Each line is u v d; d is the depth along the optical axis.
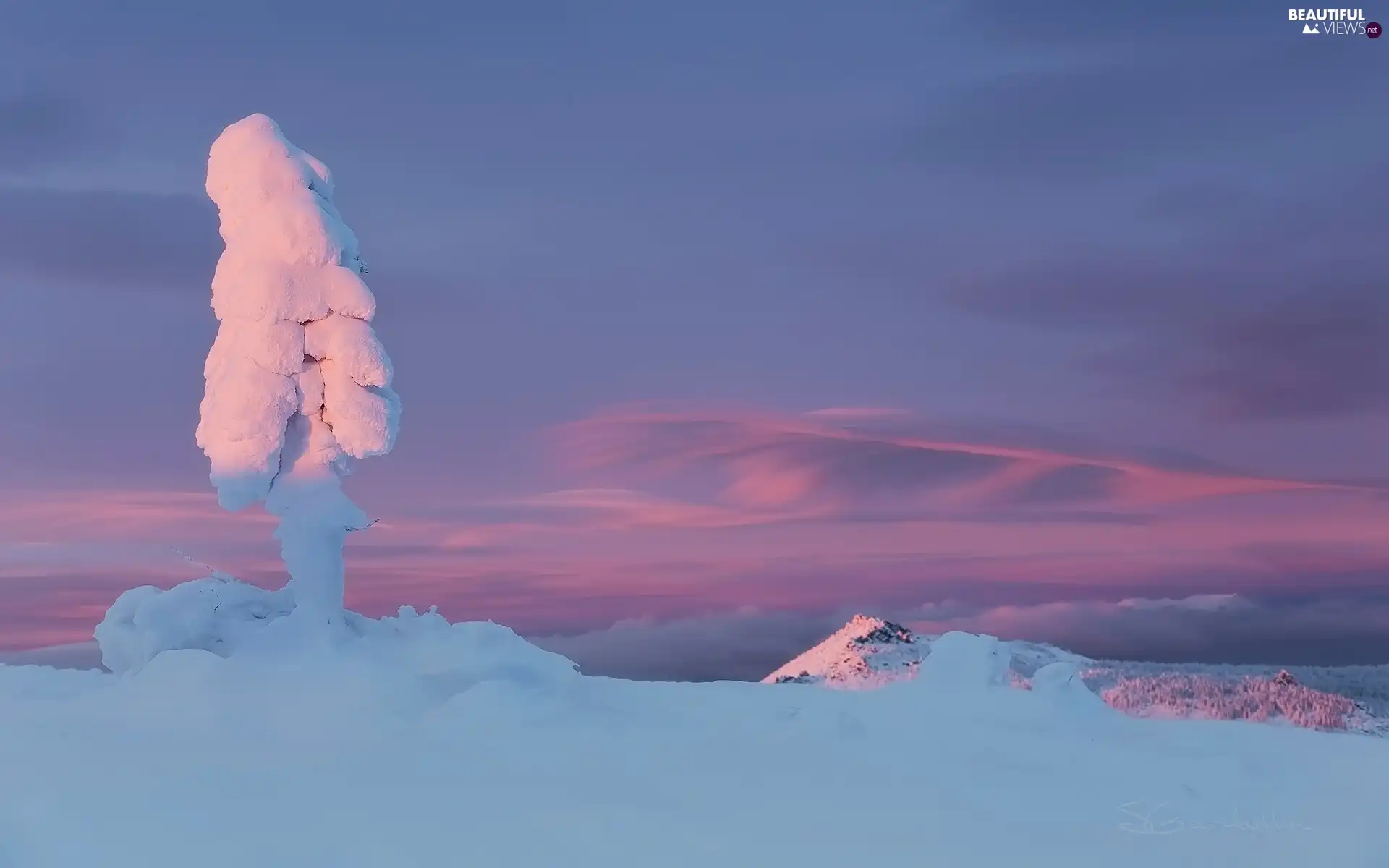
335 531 15.46
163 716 12.59
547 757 11.22
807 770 11.21
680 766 11.09
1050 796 10.46
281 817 8.70
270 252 15.51
